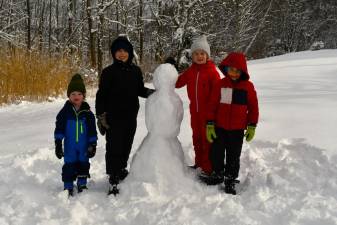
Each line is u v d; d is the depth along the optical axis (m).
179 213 3.44
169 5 21.20
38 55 11.56
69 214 3.46
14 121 7.74
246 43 28.31
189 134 5.54
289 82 9.96
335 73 11.12
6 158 5.08
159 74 4.21
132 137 4.33
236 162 4.04
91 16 18.67
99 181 4.39
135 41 24.17
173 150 4.12
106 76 4.11
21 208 3.61
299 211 3.36
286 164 4.54
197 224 3.25
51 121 7.07
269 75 11.67
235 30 25.22
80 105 4.00
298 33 33.59
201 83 4.38
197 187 4.03
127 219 3.45
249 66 14.93
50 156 5.06
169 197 3.87
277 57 18.53
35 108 9.66
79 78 3.98
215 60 23.41
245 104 4.05
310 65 13.25
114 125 4.10
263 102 6.95
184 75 4.54
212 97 4.12
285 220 3.27
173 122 4.11
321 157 4.53
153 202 3.72
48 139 5.78
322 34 34.28
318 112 6.04
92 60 18.66
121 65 4.16
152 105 4.14
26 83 10.81
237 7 24.84
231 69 4.01
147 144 4.12
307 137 5.12
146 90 4.38
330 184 3.92
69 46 20.53
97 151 5.25
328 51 18.33
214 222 3.30
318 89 8.53
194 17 21.28
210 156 4.18
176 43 19.62
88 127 3.99
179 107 4.18
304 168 4.36
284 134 5.30
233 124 4.03
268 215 3.40
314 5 34.94
